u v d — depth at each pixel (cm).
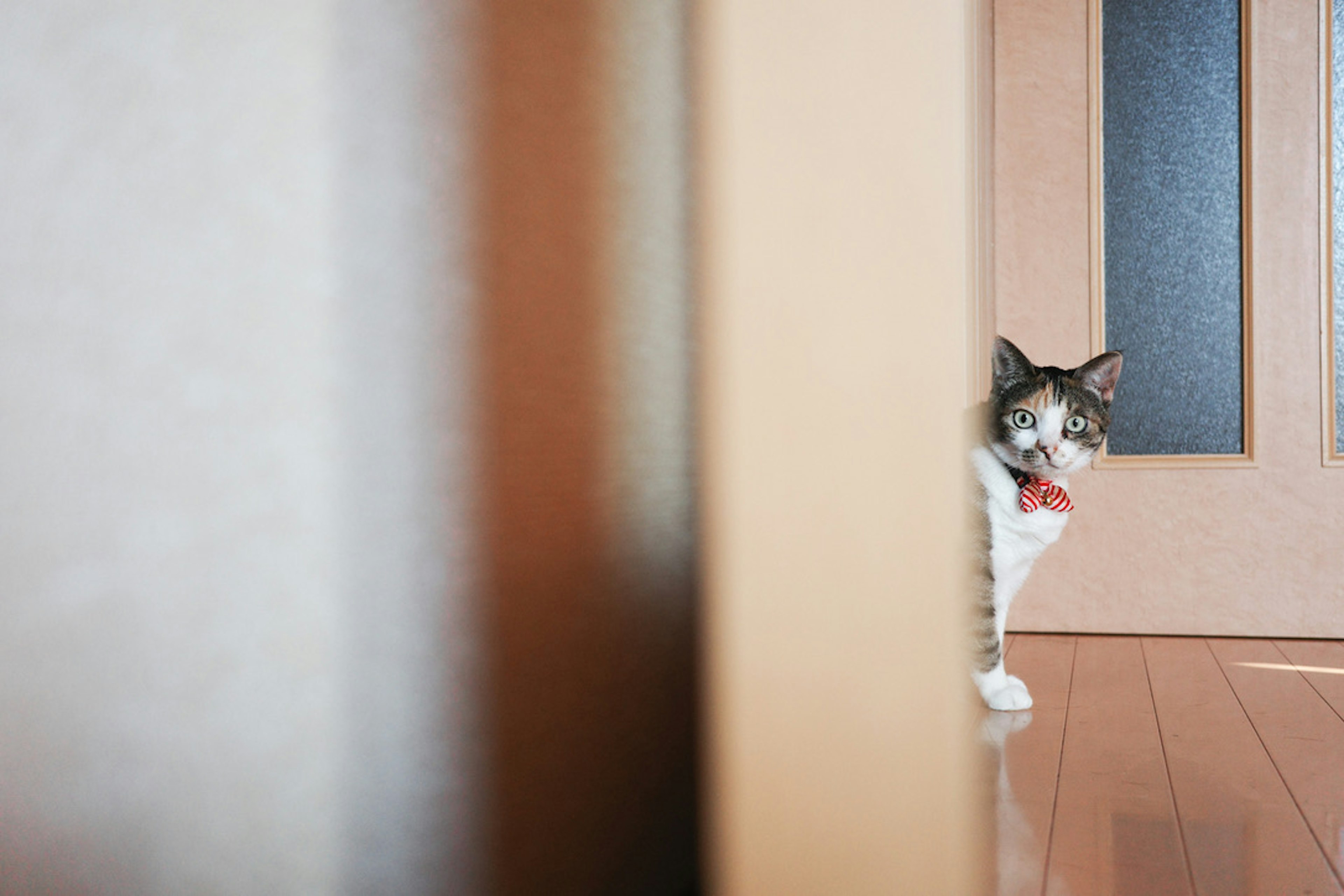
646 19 77
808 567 64
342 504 69
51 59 71
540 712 71
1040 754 131
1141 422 218
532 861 69
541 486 71
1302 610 208
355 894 69
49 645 71
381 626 69
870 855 63
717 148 64
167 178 70
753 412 64
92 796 71
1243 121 210
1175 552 214
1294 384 207
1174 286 215
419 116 69
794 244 63
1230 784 118
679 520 84
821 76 63
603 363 76
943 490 62
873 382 63
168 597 70
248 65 70
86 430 71
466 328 68
